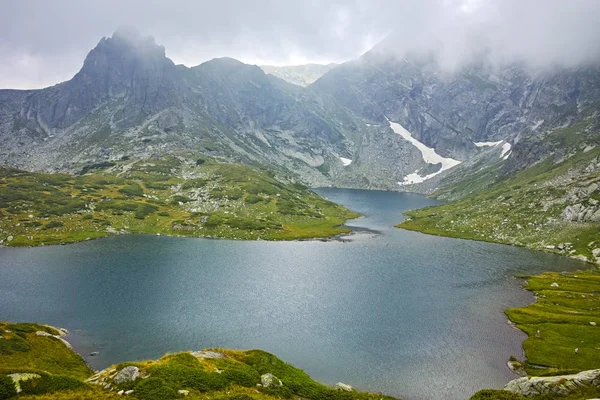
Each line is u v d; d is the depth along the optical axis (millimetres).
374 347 85125
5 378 46062
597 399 41906
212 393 49188
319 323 97375
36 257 159875
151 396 45625
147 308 105562
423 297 118625
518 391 50406
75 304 107750
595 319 100562
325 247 194000
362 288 126000
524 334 92875
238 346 84312
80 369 69625
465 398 66438
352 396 56500
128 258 160500
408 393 67875
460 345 86688
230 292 119750
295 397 54281
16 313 100812
